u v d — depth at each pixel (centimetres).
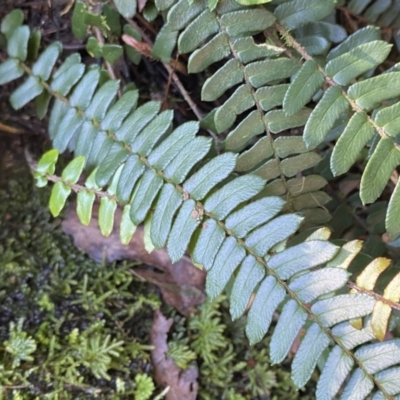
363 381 41
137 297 51
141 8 44
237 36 43
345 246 42
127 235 45
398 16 47
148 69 50
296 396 51
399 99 43
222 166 42
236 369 51
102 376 48
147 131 44
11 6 47
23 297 49
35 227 51
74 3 47
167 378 49
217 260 43
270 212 42
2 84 48
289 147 44
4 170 51
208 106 50
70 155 51
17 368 47
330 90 42
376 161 41
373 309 41
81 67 46
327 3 43
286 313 42
